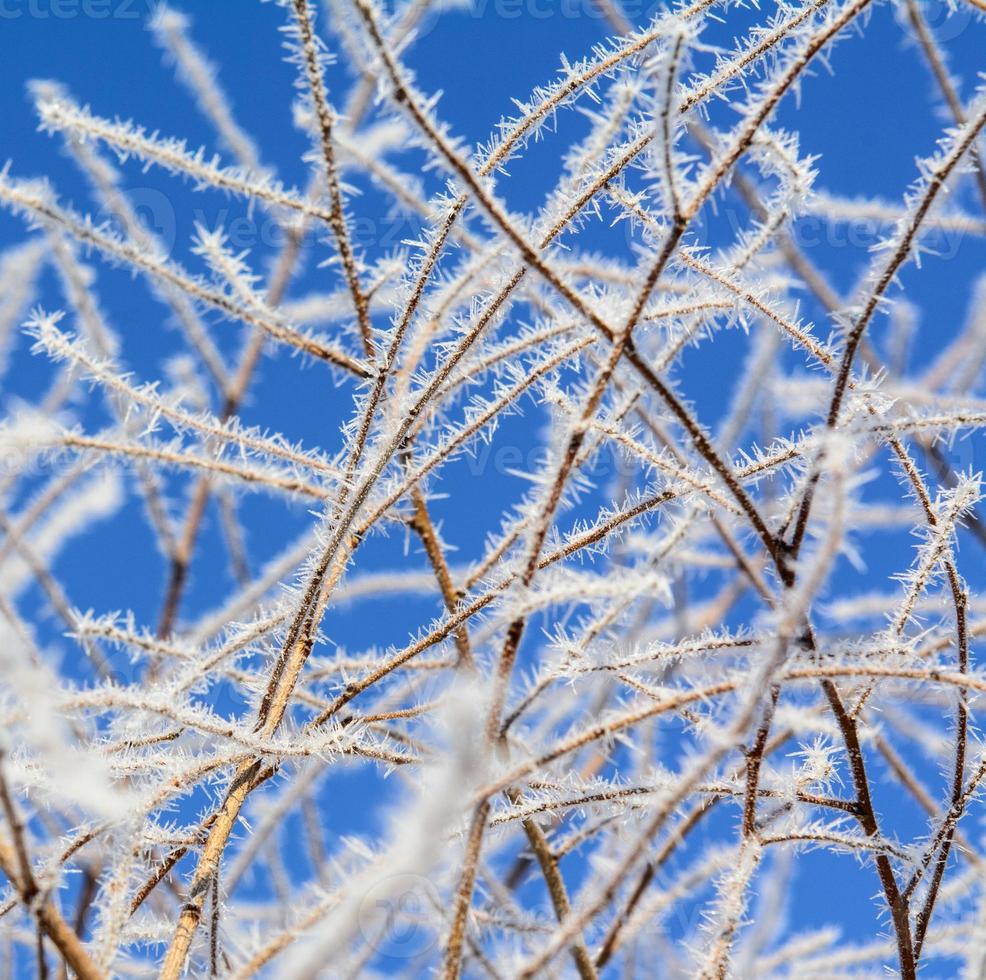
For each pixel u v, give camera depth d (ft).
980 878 5.49
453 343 5.18
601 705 7.35
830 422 4.08
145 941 4.77
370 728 5.98
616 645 5.10
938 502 4.77
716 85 4.61
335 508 5.00
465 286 5.67
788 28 4.57
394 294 5.75
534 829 4.92
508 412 5.36
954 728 4.62
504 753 4.57
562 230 4.99
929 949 5.58
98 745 4.71
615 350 3.76
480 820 3.56
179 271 5.20
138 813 4.17
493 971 4.17
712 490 4.65
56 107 4.75
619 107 4.90
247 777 4.68
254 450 5.35
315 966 3.19
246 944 4.10
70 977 4.92
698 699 3.67
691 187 3.78
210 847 4.46
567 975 4.88
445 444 5.07
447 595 5.87
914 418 4.45
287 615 5.22
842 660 4.12
